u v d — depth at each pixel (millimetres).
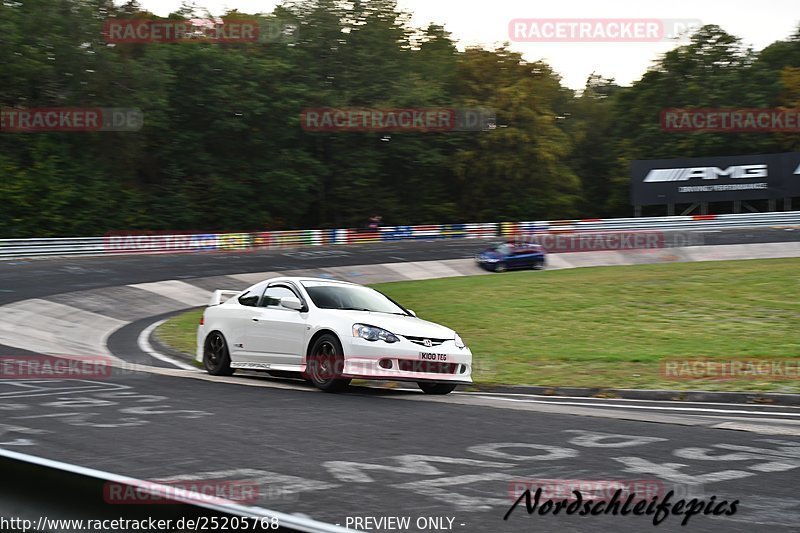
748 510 7980
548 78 129000
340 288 19312
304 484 8805
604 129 142000
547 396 19312
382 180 117812
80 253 69688
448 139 115562
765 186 97500
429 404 15336
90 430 11867
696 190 97438
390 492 8500
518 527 7383
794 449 10984
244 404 14742
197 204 102500
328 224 112625
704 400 18422
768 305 37281
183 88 102938
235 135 105688
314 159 108000
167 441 11125
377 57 114438
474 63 121938
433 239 92188
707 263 61000
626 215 132500
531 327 32312
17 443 10883
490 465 9844
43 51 91875
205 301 47156
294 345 17953
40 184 87875
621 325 32562
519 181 118812
